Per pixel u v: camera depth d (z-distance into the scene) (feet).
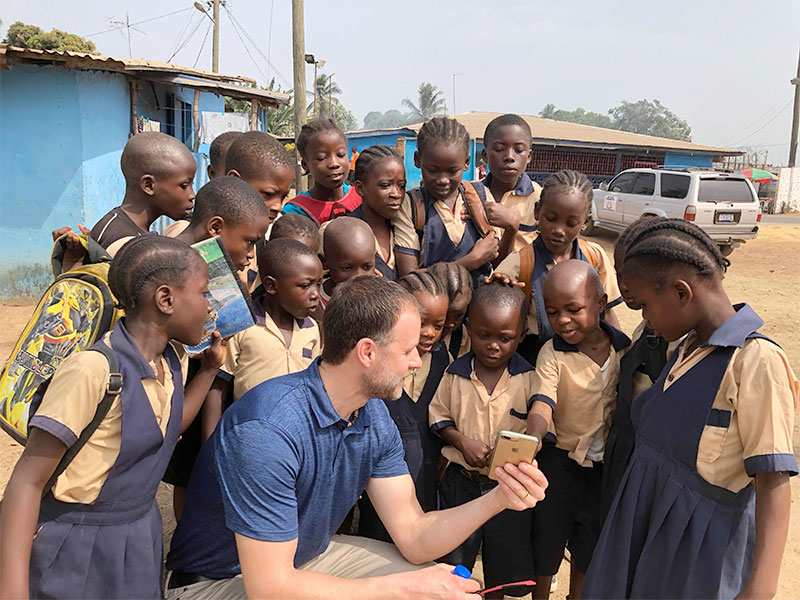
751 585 6.34
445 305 9.45
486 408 9.72
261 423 6.90
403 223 12.19
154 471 7.23
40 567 6.72
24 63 27.37
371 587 7.08
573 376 9.55
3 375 7.69
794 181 96.02
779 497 6.33
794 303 33.53
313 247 11.62
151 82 38.93
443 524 7.96
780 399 6.40
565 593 11.47
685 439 7.01
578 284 9.16
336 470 7.47
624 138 83.61
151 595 7.34
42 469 6.41
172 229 10.60
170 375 7.52
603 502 9.34
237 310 8.46
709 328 6.97
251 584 6.97
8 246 29.30
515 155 13.47
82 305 7.88
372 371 6.92
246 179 11.50
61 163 29.09
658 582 7.28
